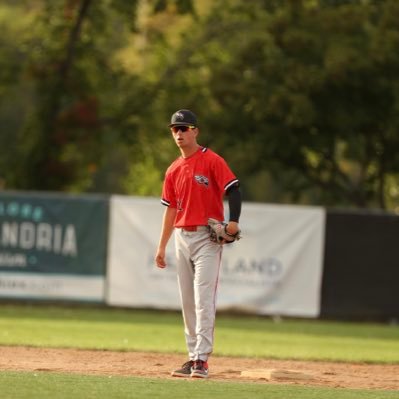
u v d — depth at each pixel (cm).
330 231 7706
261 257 7694
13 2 18988
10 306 7888
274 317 7875
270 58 10244
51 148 11488
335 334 6644
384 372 4206
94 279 7781
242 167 10150
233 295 7662
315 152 10562
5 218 7806
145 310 8012
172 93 11856
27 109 15712
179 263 3556
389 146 10556
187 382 3231
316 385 3375
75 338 5400
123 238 7756
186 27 12588
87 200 7800
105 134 12188
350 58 9906
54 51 11675
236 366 4197
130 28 11812
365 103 10294
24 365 3778
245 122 10400
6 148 11931
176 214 3566
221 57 12094
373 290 7700
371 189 10950
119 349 4741
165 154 12356
